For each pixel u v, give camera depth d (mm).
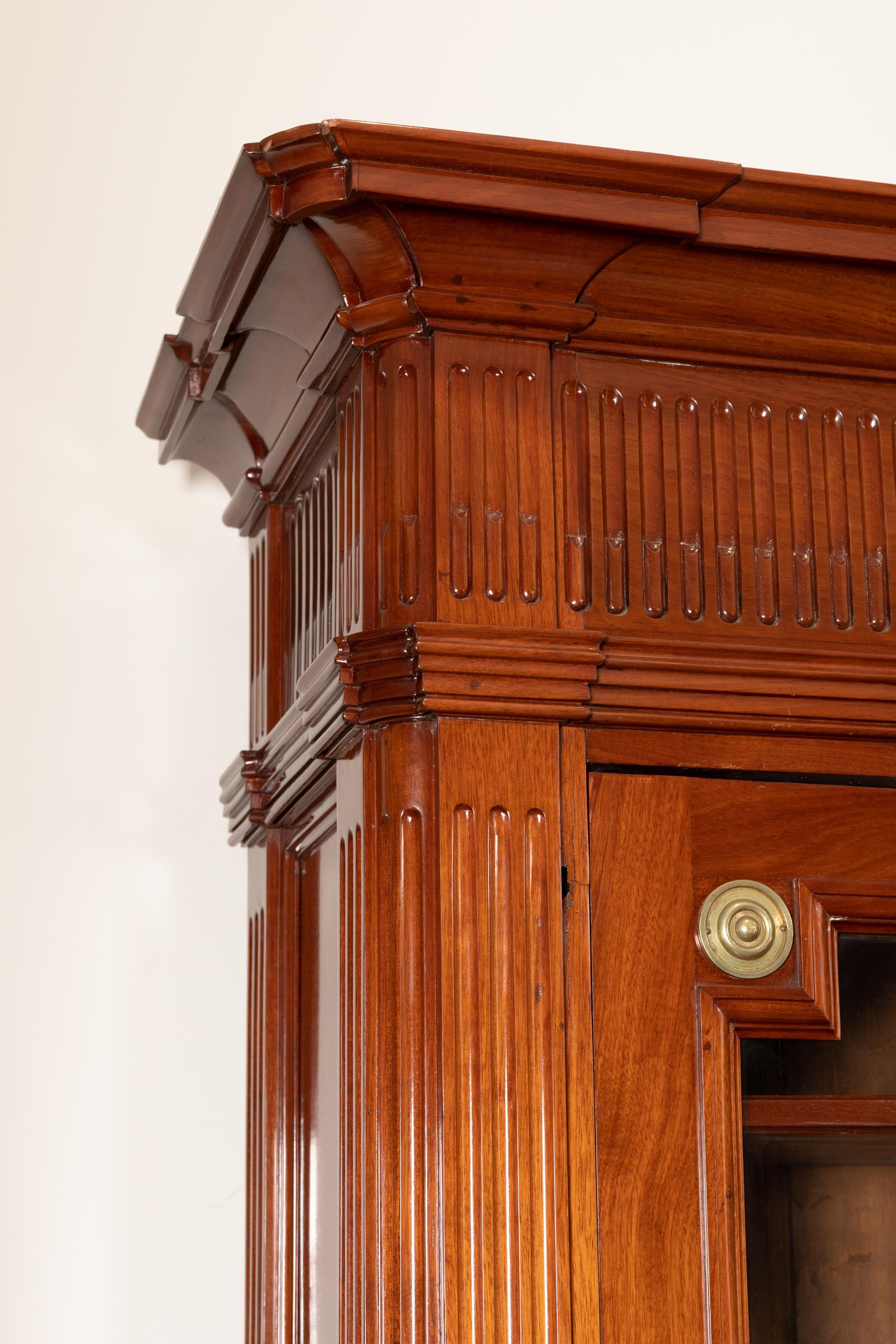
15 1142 1771
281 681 1609
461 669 1140
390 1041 1125
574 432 1234
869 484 1314
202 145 2023
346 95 2045
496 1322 1081
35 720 1863
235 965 1860
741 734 1238
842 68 2195
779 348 1286
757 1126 1196
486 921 1131
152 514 1936
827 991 1221
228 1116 1826
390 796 1153
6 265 1965
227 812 1794
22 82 2008
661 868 1197
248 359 1437
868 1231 1207
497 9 2098
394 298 1187
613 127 2100
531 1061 1122
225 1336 1777
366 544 1202
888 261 1236
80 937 1829
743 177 1175
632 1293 1125
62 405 1941
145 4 2043
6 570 1889
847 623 1286
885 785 1270
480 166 1127
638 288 1230
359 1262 1129
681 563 1250
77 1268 1757
